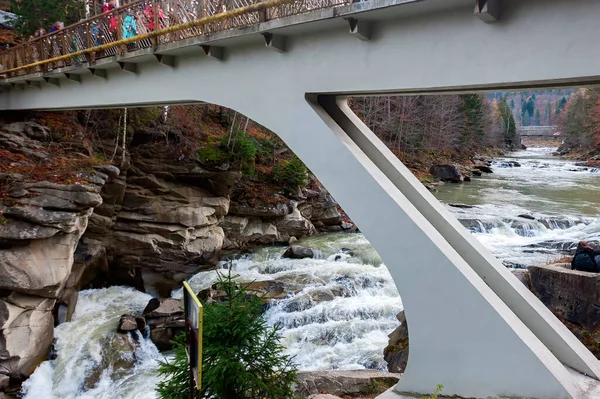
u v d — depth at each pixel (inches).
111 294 560.1
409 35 180.7
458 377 166.6
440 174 1255.5
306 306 466.9
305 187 825.5
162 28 294.4
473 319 160.2
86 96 418.9
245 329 194.9
